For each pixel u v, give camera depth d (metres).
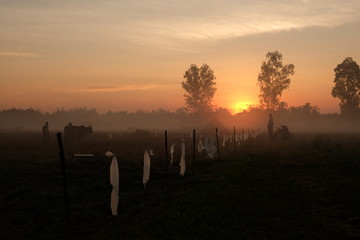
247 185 16.00
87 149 33.81
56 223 11.72
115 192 11.88
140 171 22.17
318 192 15.15
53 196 15.21
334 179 17.92
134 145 39.84
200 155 30.66
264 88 103.06
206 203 12.82
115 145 39.81
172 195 15.43
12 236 10.73
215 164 25.30
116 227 11.36
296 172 20.48
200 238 9.23
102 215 13.01
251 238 9.48
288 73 101.81
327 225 10.60
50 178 19.23
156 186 17.88
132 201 14.92
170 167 24.11
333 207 12.77
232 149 36.72
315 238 9.53
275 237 9.61
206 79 120.75
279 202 13.14
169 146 38.50
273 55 101.62
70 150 32.88
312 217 11.48
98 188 17.19
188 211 11.93
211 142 28.14
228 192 14.26
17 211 13.45
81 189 16.97
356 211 11.88
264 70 102.38
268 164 23.62
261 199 13.49
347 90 112.56
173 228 10.18
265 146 39.22
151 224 10.95
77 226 11.64
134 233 10.37
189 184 17.95
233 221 10.80
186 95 122.25
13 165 23.42
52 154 29.52
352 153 27.08
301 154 29.86
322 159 26.02
